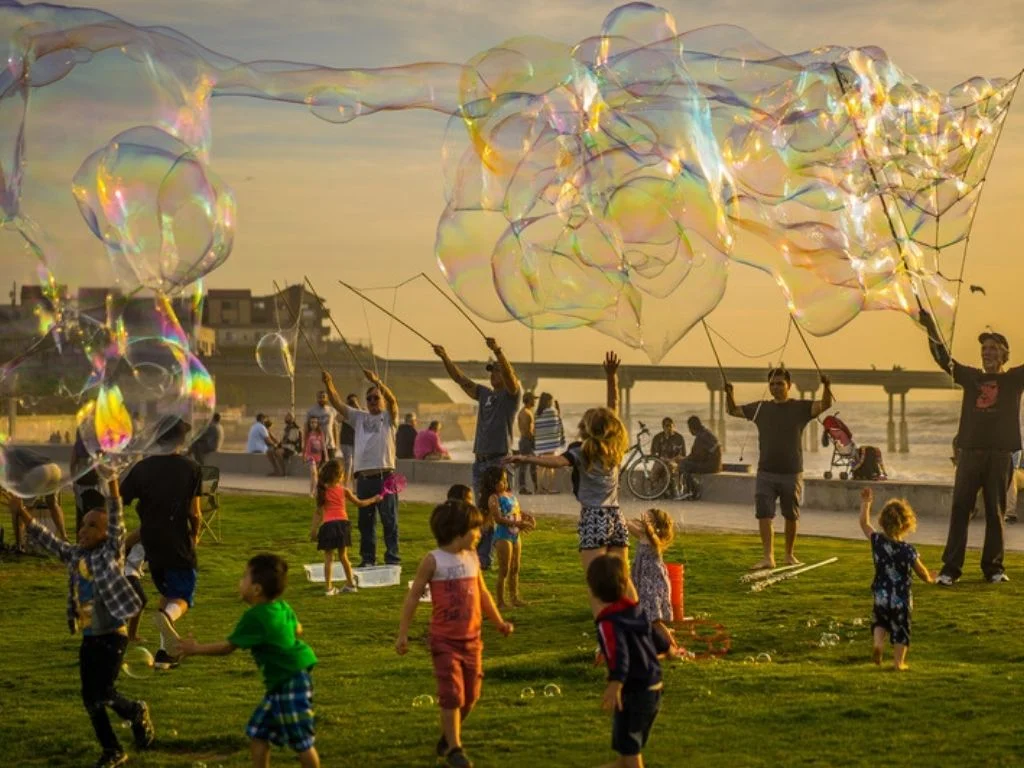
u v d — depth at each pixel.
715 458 20.36
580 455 8.52
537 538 15.57
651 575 9.03
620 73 8.91
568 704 7.30
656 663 5.61
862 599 10.80
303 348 83.88
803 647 8.94
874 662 8.22
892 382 92.38
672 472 20.36
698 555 13.66
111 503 6.61
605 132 8.87
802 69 9.36
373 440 13.12
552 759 6.24
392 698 7.64
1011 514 16.44
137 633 10.20
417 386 128.38
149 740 6.74
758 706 7.07
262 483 24.33
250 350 104.94
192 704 7.69
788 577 12.09
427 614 10.72
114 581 6.55
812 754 6.17
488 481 11.02
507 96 8.89
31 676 8.65
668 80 8.90
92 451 7.14
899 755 6.12
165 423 7.49
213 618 10.95
